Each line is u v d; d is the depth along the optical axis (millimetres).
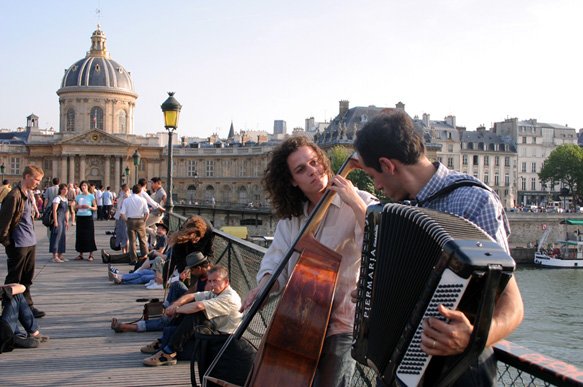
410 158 2727
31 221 9406
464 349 2061
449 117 100438
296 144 3879
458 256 2041
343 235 3723
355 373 4160
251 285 7277
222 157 102875
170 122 17938
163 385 6309
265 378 3410
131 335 8531
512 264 2045
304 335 3432
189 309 6746
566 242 59156
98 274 14531
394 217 2436
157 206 17297
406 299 2289
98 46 102438
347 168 3596
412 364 2213
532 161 103812
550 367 2287
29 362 7133
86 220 17266
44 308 10414
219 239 10406
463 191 2592
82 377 6566
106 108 98375
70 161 91750
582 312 31922
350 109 88250
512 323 2164
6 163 96750
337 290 3713
